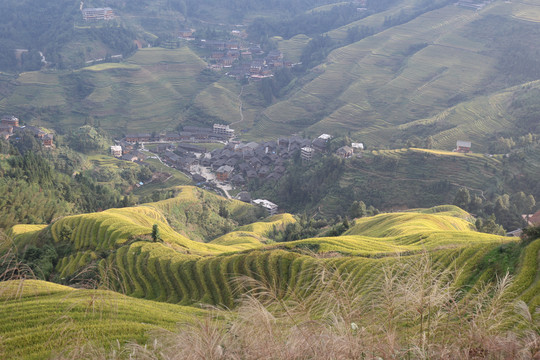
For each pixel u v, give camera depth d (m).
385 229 85.19
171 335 14.04
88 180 158.00
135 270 60.03
